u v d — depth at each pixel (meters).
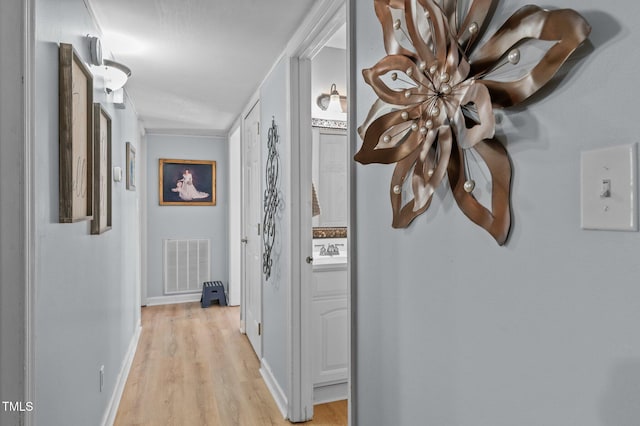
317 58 3.00
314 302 2.59
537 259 0.77
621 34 0.62
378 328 1.37
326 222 3.08
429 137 1.04
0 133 1.08
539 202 0.76
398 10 1.25
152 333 3.98
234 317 4.57
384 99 1.20
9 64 1.08
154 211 5.09
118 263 2.75
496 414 0.87
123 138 3.10
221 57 2.60
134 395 2.71
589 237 0.67
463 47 0.94
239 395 2.73
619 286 0.62
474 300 0.94
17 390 1.10
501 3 0.86
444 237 1.04
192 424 2.37
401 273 1.24
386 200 1.32
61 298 1.43
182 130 5.01
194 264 5.26
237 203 5.08
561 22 0.69
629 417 0.61
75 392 1.61
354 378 1.52
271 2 1.88
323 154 3.06
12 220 1.10
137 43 2.37
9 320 1.10
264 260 3.07
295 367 2.38
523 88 0.77
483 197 0.90
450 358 1.02
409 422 1.20
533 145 0.77
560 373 0.72
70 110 1.41
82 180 1.64
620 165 0.62
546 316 0.75
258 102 3.32
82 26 1.76
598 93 0.66
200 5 1.92
